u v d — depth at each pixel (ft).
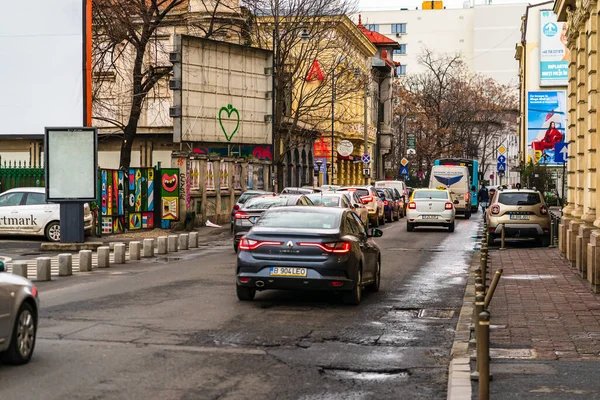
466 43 478.59
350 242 50.01
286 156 197.88
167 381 30.40
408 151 298.97
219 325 42.75
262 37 177.27
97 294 54.80
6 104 102.83
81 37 102.01
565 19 86.99
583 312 46.42
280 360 34.60
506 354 34.86
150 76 145.18
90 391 28.60
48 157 96.22
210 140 145.89
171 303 50.44
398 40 484.33
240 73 152.56
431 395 29.30
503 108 349.20
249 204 89.51
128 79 166.20
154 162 171.22
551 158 227.61
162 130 168.35
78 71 102.17
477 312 28.45
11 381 29.76
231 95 150.51
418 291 58.13
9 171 120.98
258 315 46.24
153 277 65.72
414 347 38.06
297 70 185.57
